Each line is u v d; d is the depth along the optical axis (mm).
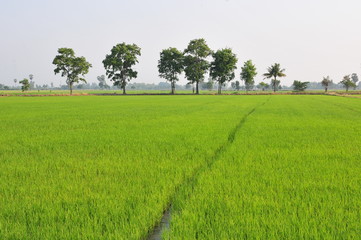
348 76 116312
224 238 3555
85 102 45250
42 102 45469
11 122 17906
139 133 13016
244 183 5742
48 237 3625
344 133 12891
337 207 4500
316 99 53531
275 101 46344
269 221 4031
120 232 3770
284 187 5535
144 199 4965
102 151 9195
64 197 5059
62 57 90062
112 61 90125
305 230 3764
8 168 7141
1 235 3668
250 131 13617
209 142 10664
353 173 6438
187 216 4203
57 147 9883
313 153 8648
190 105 36344
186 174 6449
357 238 3566
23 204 4730
